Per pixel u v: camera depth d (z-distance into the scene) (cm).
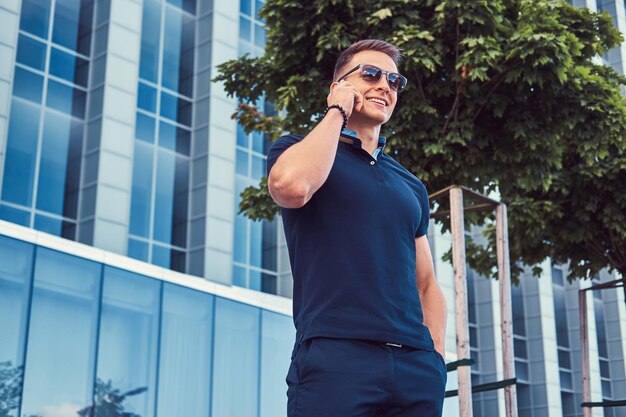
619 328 3362
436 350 217
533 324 3203
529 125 858
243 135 2583
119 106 2278
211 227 2361
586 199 1071
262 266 2505
